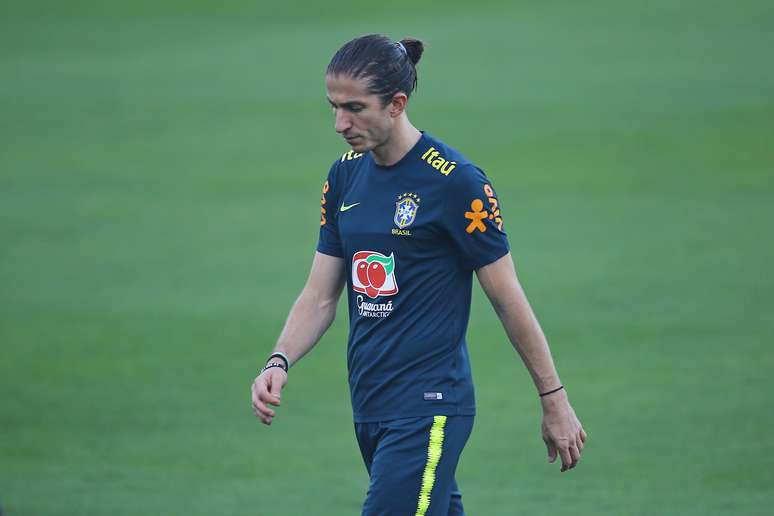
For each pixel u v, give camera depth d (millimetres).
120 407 29031
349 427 27719
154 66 81562
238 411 28766
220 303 37812
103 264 42562
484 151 58219
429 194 13586
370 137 13453
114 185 54625
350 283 14312
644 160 54812
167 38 90625
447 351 13945
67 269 42031
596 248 42031
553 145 58531
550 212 47312
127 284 40094
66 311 37250
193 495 23203
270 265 42000
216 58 83062
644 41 80938
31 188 54406
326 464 25203
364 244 13977
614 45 80500
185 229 47125
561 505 22094
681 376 29562
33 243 45594
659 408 27453
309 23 93250
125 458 25625
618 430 26219
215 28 93375
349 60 13266
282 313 36656
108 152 60906
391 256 13828
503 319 13805
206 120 66875
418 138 13844
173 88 74875
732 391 28328
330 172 14727
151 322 36000
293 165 57344
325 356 33125
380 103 13312
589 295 36844
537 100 67938
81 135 64562
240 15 97375
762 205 46375
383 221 13812
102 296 38781
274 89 73438
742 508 21562
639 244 42250
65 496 23109
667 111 63250
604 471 23922
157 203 51281
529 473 24125
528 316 13688
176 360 32594
